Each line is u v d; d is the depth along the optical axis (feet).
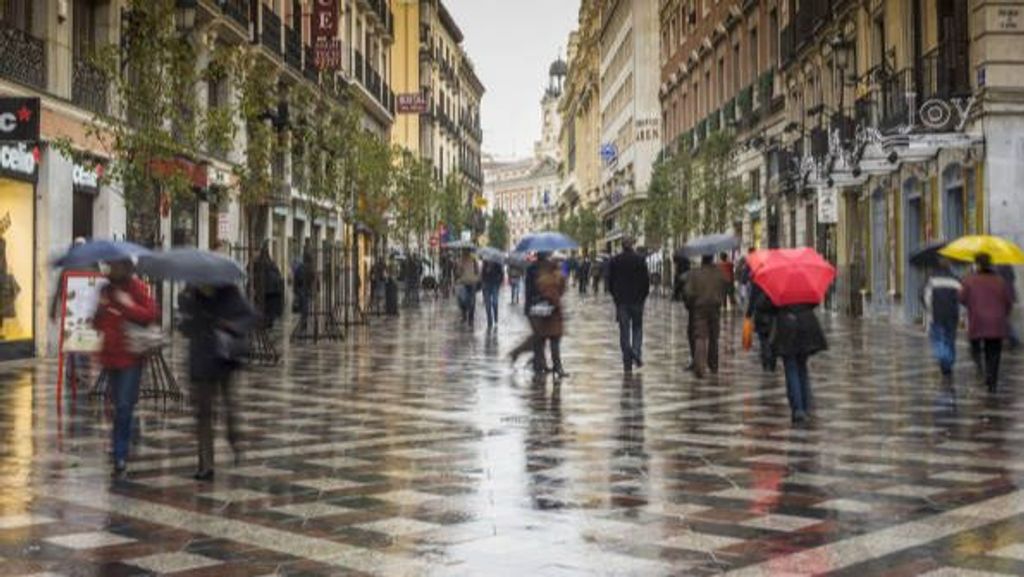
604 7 296.92
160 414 40.63
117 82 53.01
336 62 122.31
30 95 62.13
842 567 20.01
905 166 87.35
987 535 22.30
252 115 64.59
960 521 23.49
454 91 282.36
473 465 30.35
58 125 65.82
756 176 138.41
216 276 28.48
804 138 114.32
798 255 38.58
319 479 28.50
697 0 172.65
